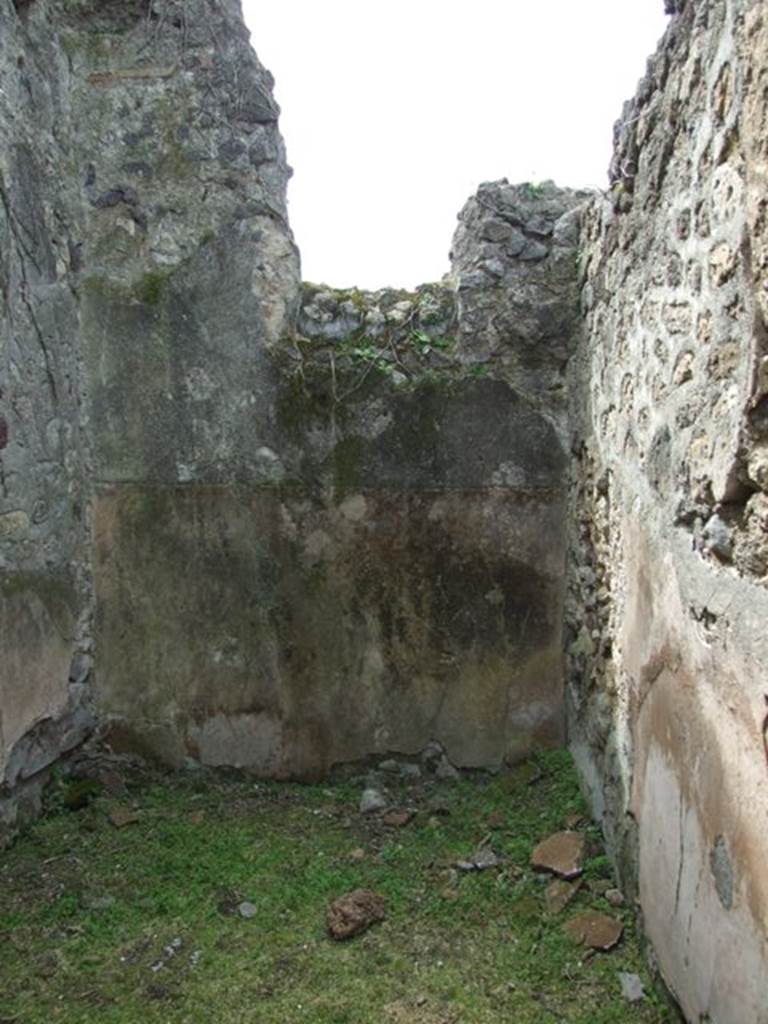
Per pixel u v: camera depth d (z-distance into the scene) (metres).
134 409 3.37
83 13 3.25
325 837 3.01
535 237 3.20
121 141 3.31
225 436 3.35
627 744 2.46
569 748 3.29
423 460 3.30
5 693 2.86
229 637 3.40
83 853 2.90
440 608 3.34
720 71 1.65
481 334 3.25
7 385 2.89
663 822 2.08
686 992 1.92
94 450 3.40
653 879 2.18
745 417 1.50
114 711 3.47
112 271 3.34
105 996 2.25
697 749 1.82
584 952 2.36
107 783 3.32
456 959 2.38
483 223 3.22
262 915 2.58
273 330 3.31
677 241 1.95
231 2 3.28
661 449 2.08
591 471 2.94
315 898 2.66
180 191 3.30
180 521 3.39
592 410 2.93
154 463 3.38
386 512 3.33
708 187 1.73
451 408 3.28
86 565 3.41
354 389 3.29
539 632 3.32
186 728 3.45
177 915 2.58
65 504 3.25
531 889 2.64
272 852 2.90
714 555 1.73
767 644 1.46
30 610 3.02
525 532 3.30
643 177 2.24
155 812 3.18
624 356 2.47
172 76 3.28
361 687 3.39
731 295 1.61
